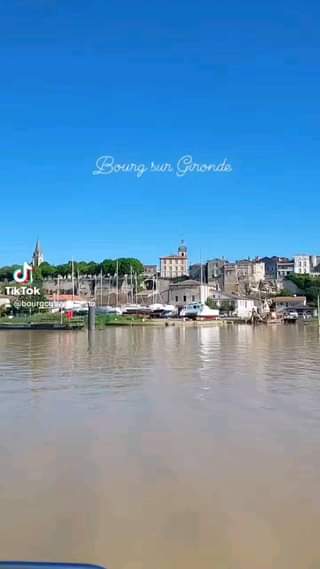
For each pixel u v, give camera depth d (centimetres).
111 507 892
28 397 1927
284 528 809
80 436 1355
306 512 864
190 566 705
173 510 879
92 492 962
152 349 4159
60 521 841
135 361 3191
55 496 945
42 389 2105
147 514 865
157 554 737
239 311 14188
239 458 1155
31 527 820
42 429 1434
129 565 709
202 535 789
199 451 1212
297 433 1369
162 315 11719
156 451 1215
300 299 17612
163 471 1073
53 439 1327
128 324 9288
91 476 1047
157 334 6706
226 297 15325
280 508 882
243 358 3359
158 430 1415
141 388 2117
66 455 1188
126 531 803
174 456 1174
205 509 882
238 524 824
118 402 1819
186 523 831
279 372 2597
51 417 1583
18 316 10050
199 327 9144
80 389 2103
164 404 1777
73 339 5612
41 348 4300
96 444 1280
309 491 955
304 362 3083
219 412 1639
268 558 722
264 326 9931
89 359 3322
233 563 709
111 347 4391
